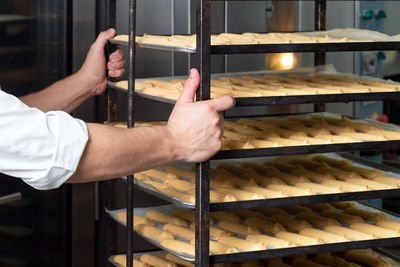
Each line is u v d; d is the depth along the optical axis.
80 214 2.51
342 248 1.67
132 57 1.76
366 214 1.96
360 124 2.04
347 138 1.77
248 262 1.90
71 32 2.42
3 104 1.36
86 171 1.45
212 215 1.93
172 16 2.56
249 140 1.71
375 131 1.90
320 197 1.66
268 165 2.09
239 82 1.94
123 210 2.06
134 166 1.49
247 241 1.65
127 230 1.80
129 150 1.47
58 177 1.42
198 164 1.53
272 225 1.83
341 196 1.69
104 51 2.15
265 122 2.14
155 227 1.88
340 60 3.00
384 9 3.12
